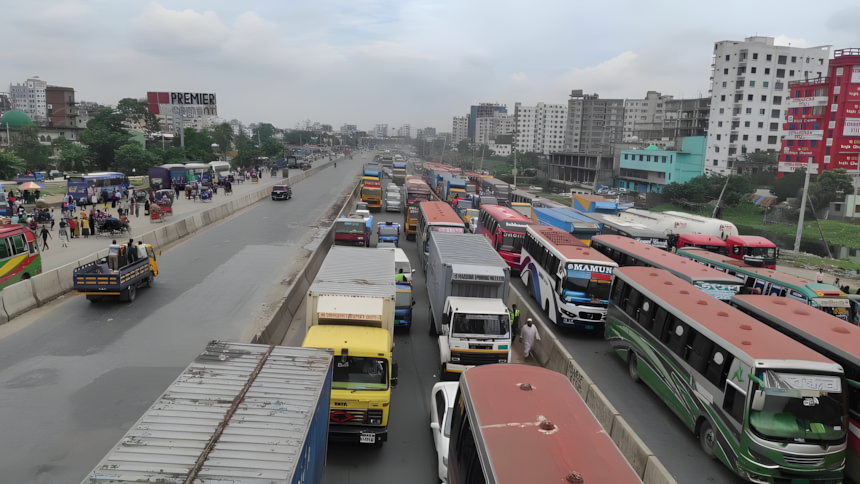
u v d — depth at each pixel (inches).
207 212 1802.4
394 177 3624.5
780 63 3885.3
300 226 1825.8
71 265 994.7
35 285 879.1
